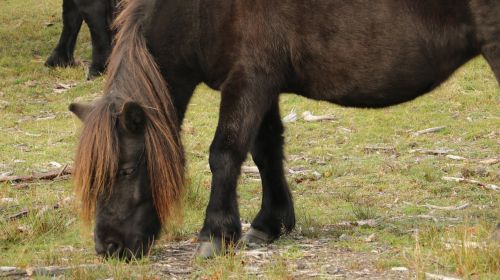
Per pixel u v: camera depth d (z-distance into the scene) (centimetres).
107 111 973
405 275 948
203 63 1088
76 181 966
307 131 2088
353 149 1917
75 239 1215
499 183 1561
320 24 1045
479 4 999
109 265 986
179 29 1076
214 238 1052
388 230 1195
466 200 1435
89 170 959
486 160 1734
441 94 2361
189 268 1013
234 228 1062
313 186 1594
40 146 1986
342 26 1039
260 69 1052
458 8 1010
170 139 1012
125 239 997
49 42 3164
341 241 1138
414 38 1025
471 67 2609
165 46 1083
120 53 1041
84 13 2658
